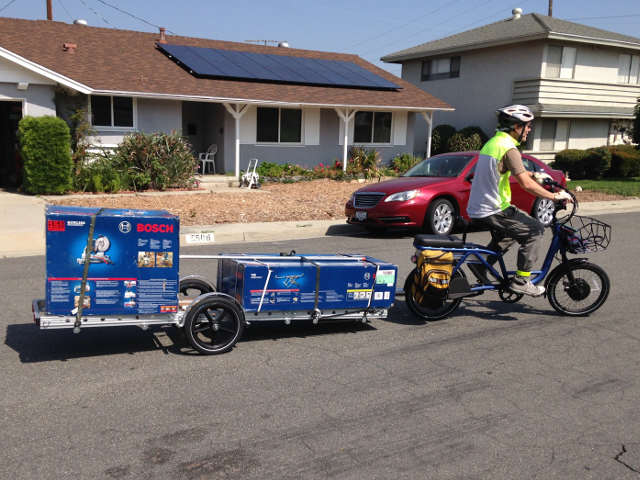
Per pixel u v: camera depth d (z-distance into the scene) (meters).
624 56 27.19
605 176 25.39
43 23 19.45
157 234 4.70
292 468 3.26
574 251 6.19
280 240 10.76
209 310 4.95
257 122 20.45
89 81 16.41
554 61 24.95
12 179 16.38
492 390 4.38
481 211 5.91
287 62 22.73
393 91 23.38
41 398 4.07
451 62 28.58
